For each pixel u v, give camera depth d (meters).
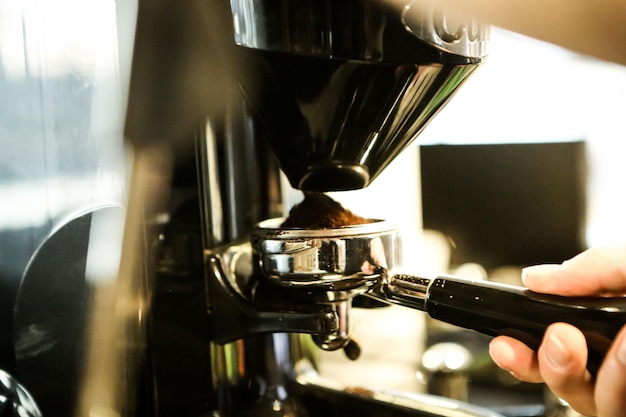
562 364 0.33
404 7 0.35
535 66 0.91
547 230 0.92
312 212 0.41
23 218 0.41
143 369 0.41
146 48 0.41
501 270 0.92
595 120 0.92
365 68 0.36
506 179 0.91
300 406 0.46
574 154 0.90
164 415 0.42
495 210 0.92
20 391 0.40
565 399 0.35
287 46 0.36
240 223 0.44
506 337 0.36
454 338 0.82
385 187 0.92
